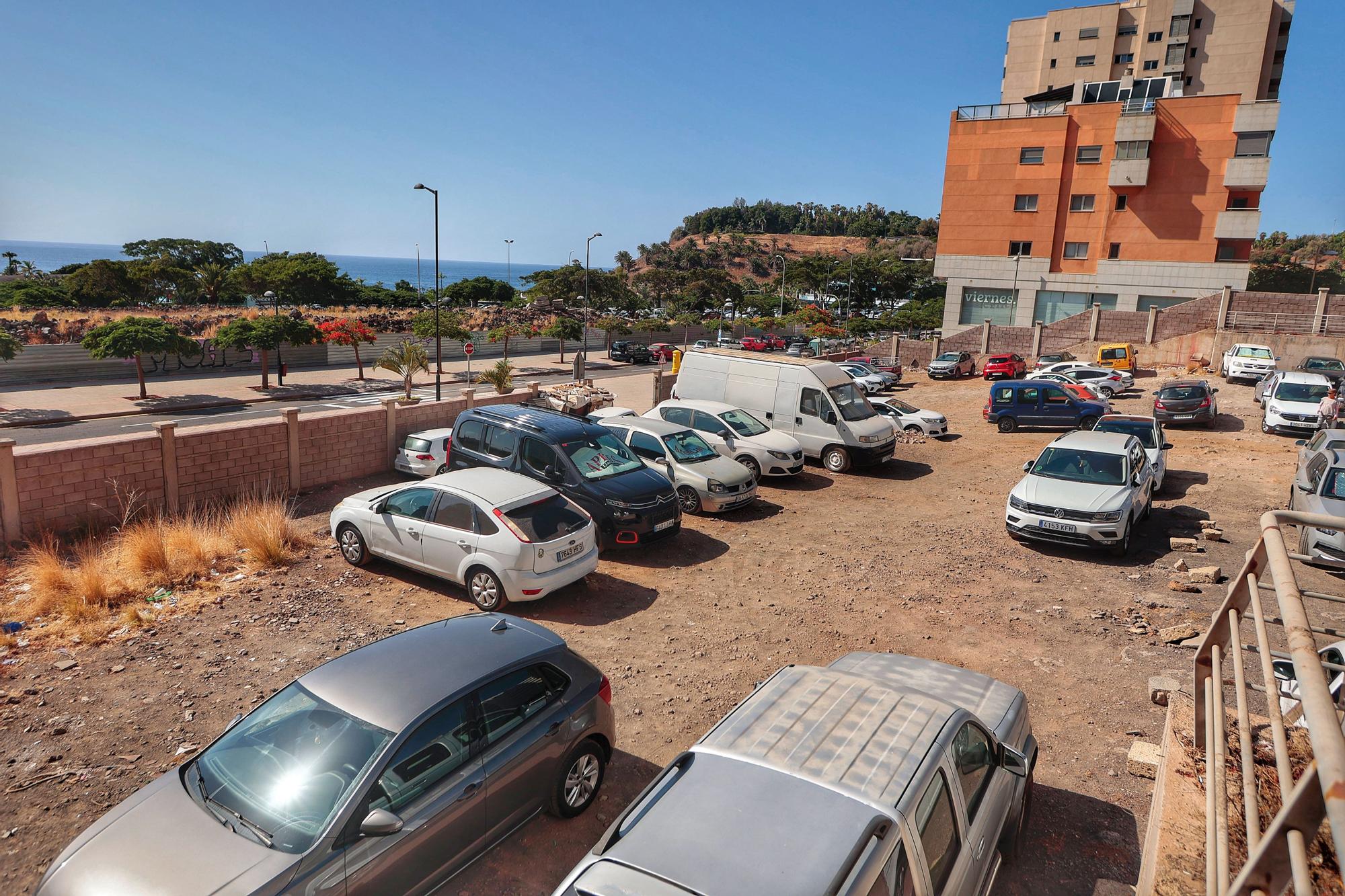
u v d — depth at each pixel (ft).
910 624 29.94
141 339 107.76
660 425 48.39
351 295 299.79
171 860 12.82
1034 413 77.51
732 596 32.91
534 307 283.59
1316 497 35.17
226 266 397.39
